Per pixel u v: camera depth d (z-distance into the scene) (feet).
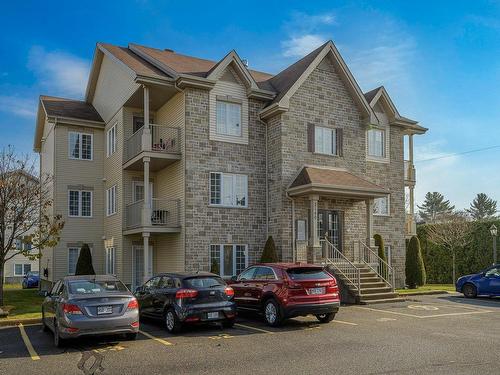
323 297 43.86
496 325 44.21
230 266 69.62
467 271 103.35
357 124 80.02
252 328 43.32
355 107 80.18
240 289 48.44
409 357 31.07
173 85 68.64
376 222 83.46
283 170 70.90
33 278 114.32
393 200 85.81
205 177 68.80
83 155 87.71
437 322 46.03
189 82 67.46
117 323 34.78
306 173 69.62
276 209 71.41
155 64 74.49
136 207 71.20
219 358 31.35
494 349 33.47
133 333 36.65
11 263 147.74
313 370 27.94
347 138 78.54
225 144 70.95
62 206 84.74
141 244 78.13
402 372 27.30
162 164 72.90
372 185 71.67
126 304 35.63
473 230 103.09
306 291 43.24
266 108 72.69
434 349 33.53
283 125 71.72
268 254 67.36
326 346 34.86
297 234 70.69
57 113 86.38
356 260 76.33
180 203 68.33
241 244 70.59
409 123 88.38
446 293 77.10
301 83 73.15
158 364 29.89
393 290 65.00
